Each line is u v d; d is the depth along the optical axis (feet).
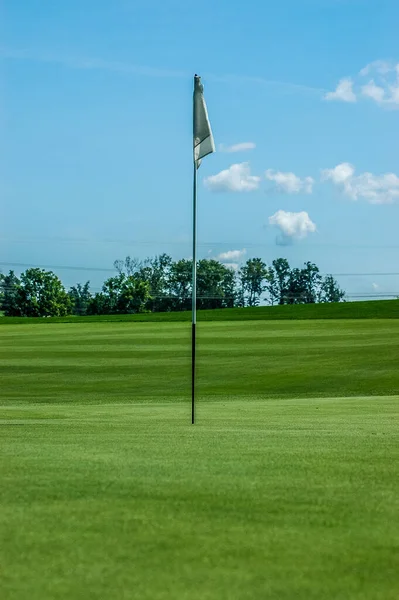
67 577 11.41
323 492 17.57
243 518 14.99
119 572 11.64
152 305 447.01
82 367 108.17
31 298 408.05
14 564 12.02
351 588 10.98
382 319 191.62
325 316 217.15
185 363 112.16
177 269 455.63
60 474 19.77
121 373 102.58
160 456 23.35
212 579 11.33
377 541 13.37
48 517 14.99
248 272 471.21
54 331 174.70
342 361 111.14
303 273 470.39
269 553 12.63
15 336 160.15
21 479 19.02
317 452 24.53
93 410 55.06
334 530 14.11
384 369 103.09
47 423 39.11
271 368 106.22
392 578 11.40
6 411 53.93
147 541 13.32
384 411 51.70
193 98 44.86
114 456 23.35
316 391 87.40
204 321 207.21
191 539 13.44
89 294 475.72
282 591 10.85
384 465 21.66
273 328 170.19
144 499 16.67
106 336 156.76
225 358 117.29
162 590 10.87
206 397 81.76
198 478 19.26
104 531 13.97
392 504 16.33
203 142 44.45
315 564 12.04
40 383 94.32
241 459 22.72
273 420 42.52
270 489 17.88
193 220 44.65
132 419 43.70
